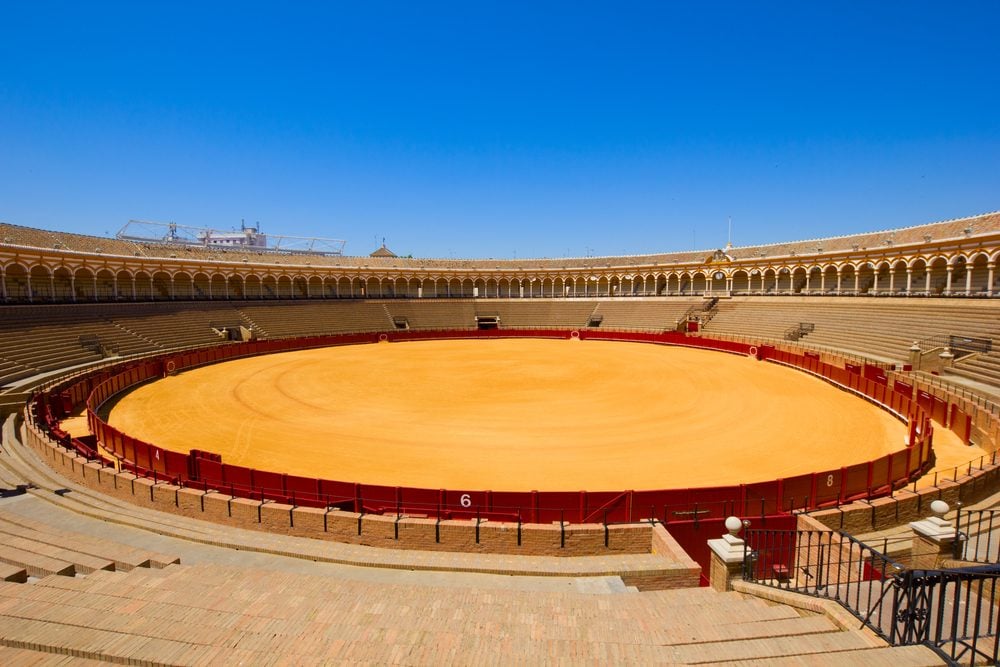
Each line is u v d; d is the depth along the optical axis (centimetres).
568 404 3105
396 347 6134
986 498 1627
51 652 645
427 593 946
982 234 4278
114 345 4453
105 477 1709
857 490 1595
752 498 1460
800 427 2586
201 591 892
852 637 745
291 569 1197
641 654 691
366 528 1398
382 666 629
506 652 679
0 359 3372
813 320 5175
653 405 3066
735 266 6925
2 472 1830
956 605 649
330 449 2256
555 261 9019
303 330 6550
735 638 761
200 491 1578
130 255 5750
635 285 8338
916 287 5259
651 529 1359
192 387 3659
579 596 962
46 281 5097
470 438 2411
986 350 3275
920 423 2422
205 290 6838
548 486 1830
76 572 1050
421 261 8869
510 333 7338
